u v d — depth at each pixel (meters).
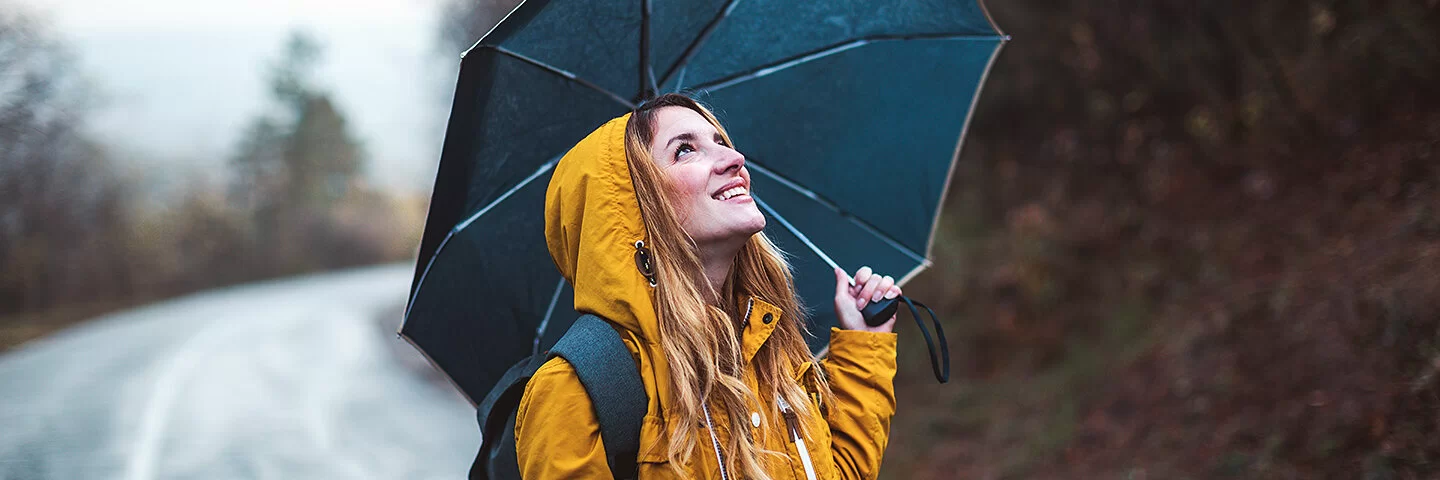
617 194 1.74
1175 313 6.19
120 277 43.03
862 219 2.41
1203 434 4.90
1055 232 7.66
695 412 1.65
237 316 25.52
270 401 10.98
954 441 6.64
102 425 9.69
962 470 6.15
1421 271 4.36
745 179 1.84
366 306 26.86
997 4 8.55
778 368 1.83
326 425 9.32
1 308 36.84
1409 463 3.69
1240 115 6.97
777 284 1.99
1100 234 7.47
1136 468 5.05
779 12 2.23
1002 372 7.20
